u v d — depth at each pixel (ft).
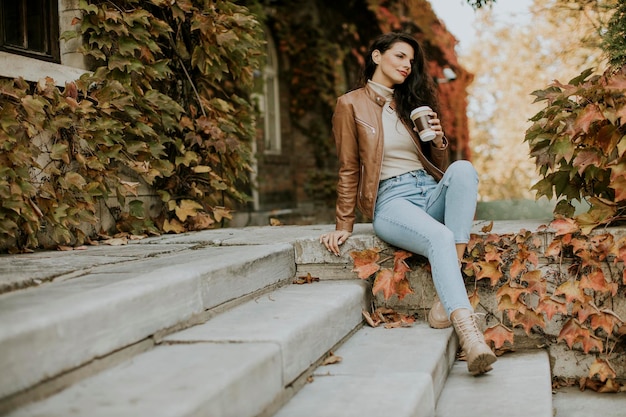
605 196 11.66
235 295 9.23
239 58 16.76
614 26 13.96
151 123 14.58
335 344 9.39
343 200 11.74
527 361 10.62
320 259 11.82
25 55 12.56
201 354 6.75
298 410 6.98
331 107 37.60
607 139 10.83
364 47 39.58
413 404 7.05
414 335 10.22
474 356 9.22
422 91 11.71
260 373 6.55
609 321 10.61
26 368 5.36
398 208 10.94
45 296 6.82
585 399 10.48
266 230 14.90
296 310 8.90
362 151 11.43
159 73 14.64
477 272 10.96
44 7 13.21
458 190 10.50
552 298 10.82
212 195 16.44
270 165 35.81
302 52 37.19
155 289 7.23
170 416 4.99
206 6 15.67
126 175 14.65
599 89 10.94
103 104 13.10
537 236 11.12
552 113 11.47
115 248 11.92
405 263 11.16
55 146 12.14
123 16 13.76
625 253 10.39
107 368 6.36
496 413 8.18
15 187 10.73
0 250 11.17
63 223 11.93
